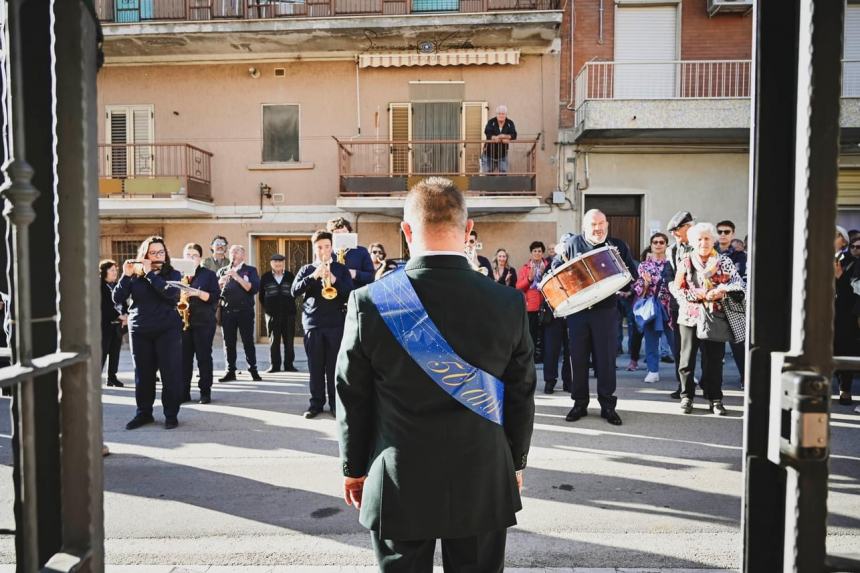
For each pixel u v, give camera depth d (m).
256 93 13.98
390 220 13.84
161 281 5.74
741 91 13.23
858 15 13.02
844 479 4.28
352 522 3.69
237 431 5.71
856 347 6.84
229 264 9.57
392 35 13.09
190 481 4.40
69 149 1.49
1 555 3.31
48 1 1.53
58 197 1.49
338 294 6.10
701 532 3.50
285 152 14.09
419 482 1.70
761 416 1.47
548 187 13.68
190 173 14.03
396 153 13.90
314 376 6.21
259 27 12.80
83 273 1.50
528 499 3.99
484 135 13.44
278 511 3.86
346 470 1.85
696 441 5.20
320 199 13.97
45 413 1.52
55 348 1.55
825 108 1.33
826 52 1.32
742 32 13.17
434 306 1.76
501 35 13.10
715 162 13.38
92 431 1.51
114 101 14.08
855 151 12.80
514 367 1.88
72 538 1.49
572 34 13.50
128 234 14.16
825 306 1.35
